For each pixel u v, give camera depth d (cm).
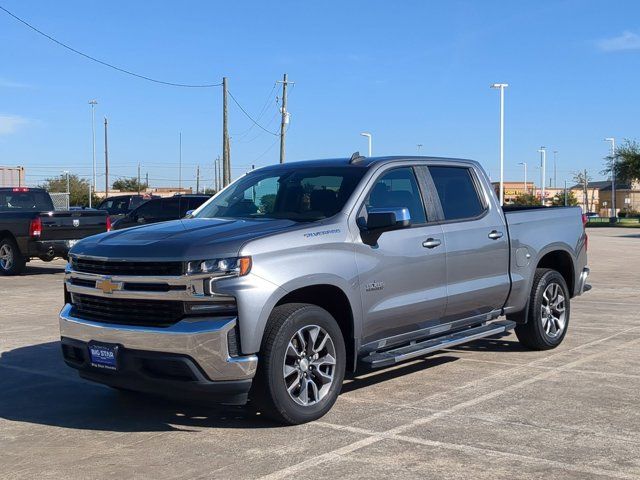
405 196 691
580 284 909
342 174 673
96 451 532
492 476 468
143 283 559
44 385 727
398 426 573
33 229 1716
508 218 792
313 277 582
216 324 535
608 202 12000
